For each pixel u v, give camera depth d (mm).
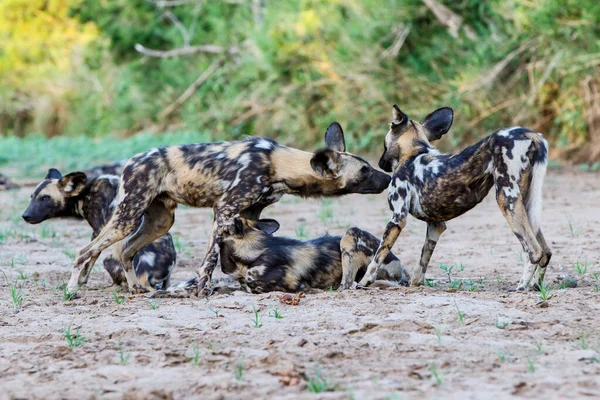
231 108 99750
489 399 13664
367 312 20359
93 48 131875
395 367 15719
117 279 27062
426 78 81125
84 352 17391
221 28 108938
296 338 17828
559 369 15344
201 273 24266
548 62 72938
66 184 28516
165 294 24000
